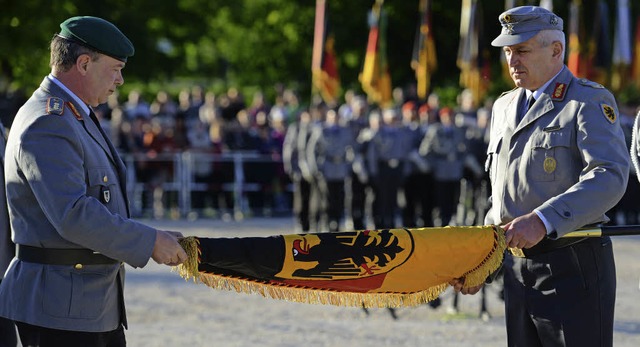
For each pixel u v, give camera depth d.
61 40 10.37
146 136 40.94
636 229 11.00
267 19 71.88
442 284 11.30
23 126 10.13
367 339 18.81
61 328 10.23
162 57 71.75
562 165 11.05
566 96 11.13
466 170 37.78
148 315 21.00
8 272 10.52
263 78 73.50
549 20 11.14
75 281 10.28
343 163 36.62
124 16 65.50
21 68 47.44
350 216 37.28
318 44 43.94
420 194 38.19
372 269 11.05
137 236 10.14
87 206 9.95
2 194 12.55
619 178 10.79
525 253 11.30
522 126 11.25
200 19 75.00
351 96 45.59
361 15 64.62
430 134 37.69
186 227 36.91
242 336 18.95
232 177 41.44
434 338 18.95
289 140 37.12
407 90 56.19
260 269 10.81
